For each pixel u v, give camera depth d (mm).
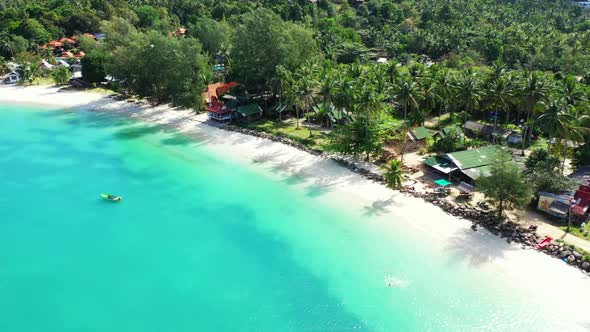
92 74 161625
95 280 58500
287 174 86000
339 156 91062
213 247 64625
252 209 74188
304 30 121125
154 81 133125
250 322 50844
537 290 52094
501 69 106375
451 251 59844
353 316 50875
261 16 114625
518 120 107000
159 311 52938
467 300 51625
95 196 81125
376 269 57750
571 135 76062
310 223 68938
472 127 103562
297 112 108375
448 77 107250
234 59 130625
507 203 66250
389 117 109125
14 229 70688
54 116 132125
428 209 69812
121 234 68812
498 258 57656
